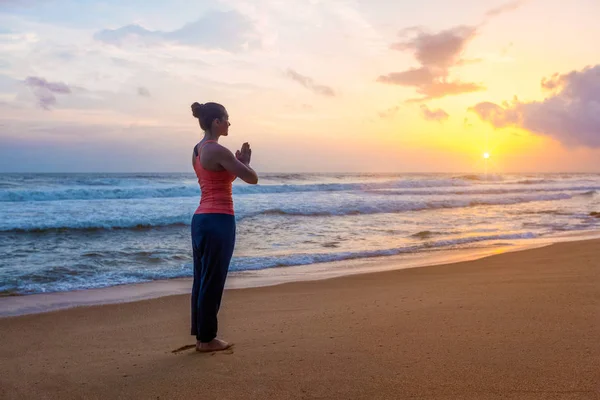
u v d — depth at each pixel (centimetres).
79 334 400
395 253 949
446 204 2158
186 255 924
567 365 270
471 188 3719
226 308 480
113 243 1060
